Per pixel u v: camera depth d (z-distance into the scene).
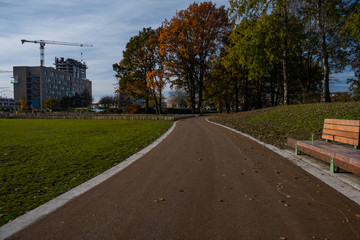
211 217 3.21
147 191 4.29
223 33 34.28
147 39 44.72
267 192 4.12
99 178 5.14
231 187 4.42
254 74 23.02
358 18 15.70
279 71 33.50
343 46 19.75
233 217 3.20
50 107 90.12
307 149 6.18
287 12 21.16
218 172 5.47
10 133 15.09
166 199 3.89
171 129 16.19
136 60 45.41
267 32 20.58
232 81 41.56
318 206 3.49
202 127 17.03
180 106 95.25
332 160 5.02
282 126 12.86
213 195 4.03
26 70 103.50
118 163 6.70
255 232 2.79
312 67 31.62
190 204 3.66
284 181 4.70
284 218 3.14
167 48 34.88
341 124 5.86
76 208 3.58
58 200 3.91
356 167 4.16
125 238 2.71
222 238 2.67
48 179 5.26
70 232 2.87
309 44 23.72
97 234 2.81
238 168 5.78
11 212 3.52
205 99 42.69
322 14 18.81
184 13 34.00
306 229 2.84
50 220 3.20
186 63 35.88
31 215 3.36
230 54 24.83
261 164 6.10
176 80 37.44
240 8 22.02
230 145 9.10
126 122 27.58
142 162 6.60
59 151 8.64
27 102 104.25
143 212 3.40
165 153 7.82
